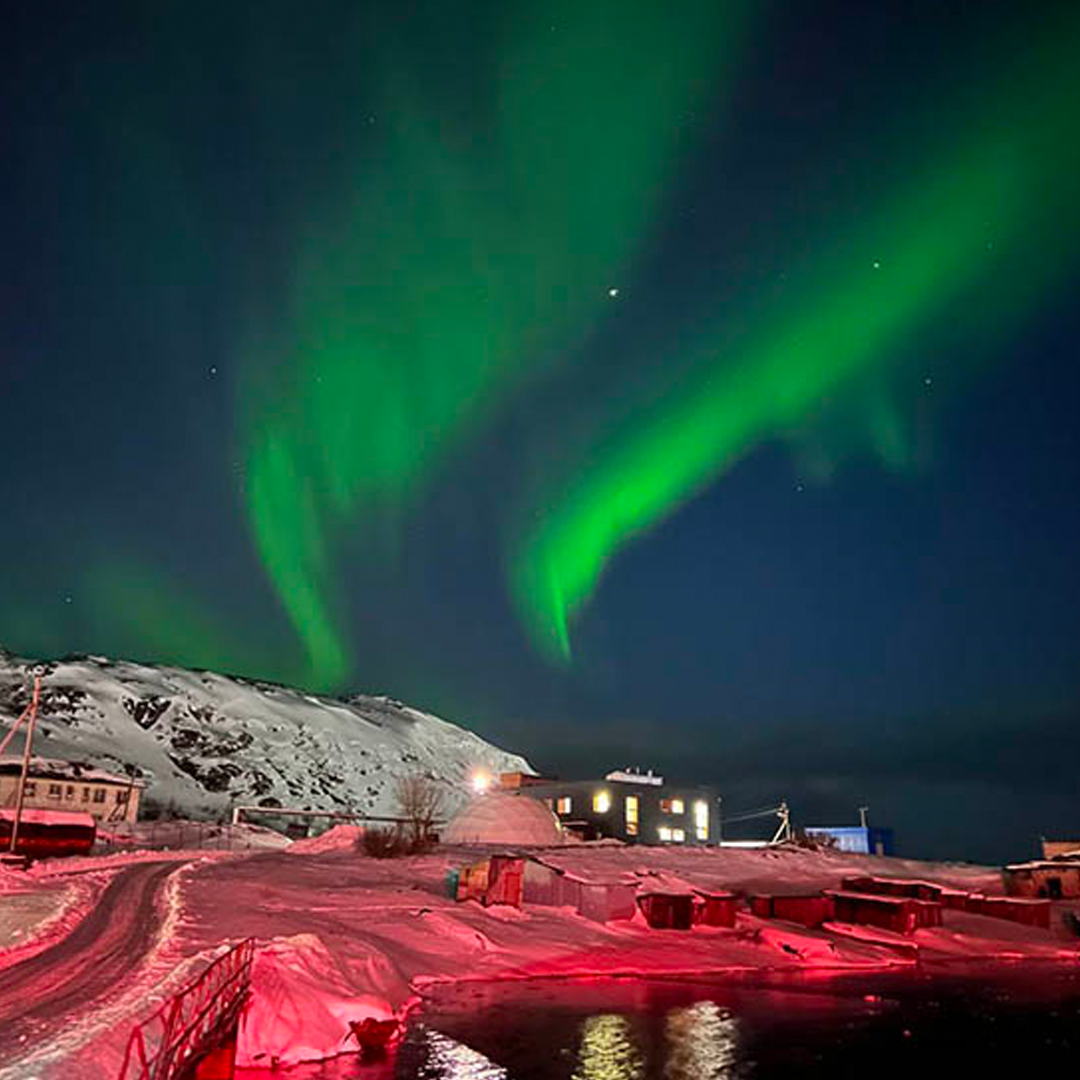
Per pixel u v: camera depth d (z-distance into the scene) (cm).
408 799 10994
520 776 12125
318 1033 2669
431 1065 2694
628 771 11950
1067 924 6675
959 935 6244
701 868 8325
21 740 18862
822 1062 3075
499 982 4103
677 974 4600
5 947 3036
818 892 6975
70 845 6944
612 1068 2852
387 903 5153
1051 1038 3506
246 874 5919
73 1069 1669
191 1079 1648
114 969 2770
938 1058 3188
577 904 5634
